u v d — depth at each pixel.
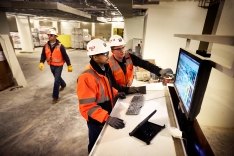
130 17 5.80
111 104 1.65
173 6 3.53
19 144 2.35
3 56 4.35
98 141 1.17
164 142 1.17
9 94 4.09
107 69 1.65
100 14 9.10
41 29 12.60
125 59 2.21
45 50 3.67
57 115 3.13
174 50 3.81
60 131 2.65
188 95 1.26
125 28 6.00
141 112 1.57
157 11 3.62
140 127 1.29
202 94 1.07
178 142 1.18
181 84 1.53
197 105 1.10
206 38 1.00
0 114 3.14
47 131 2.65
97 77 1.45
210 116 2.63
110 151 1.08
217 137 2.43
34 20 13.04
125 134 1.25
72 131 2.65
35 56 9.44
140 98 1.83
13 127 2.74
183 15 3.54
